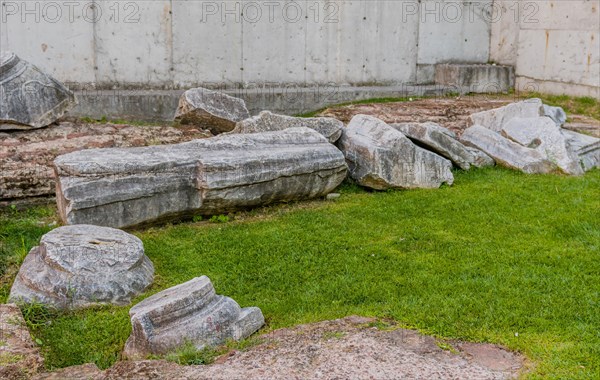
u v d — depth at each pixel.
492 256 5.36
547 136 8.29
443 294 4.66
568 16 11.63
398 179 7.37
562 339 4.02
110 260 4.82
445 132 8.23
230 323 4.19
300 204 6.92
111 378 3.61
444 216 6.46
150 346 3.98
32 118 7.27
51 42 10.75
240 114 8.45
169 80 11.56
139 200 5.89
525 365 3.75
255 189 6.42
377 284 4.89
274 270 5.19
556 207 6.64
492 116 9.17
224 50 11.75
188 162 6.11
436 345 3.96
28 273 4.76
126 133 7.57
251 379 3.57
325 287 4.86
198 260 5.40
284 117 7.67
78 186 5.63
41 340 4.25
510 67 12.93
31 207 6.75
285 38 12.04
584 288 4.70
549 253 5.39
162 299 4.22
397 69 12.87
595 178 7.76
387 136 7.43
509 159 8.27
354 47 12.48
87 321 4.43
